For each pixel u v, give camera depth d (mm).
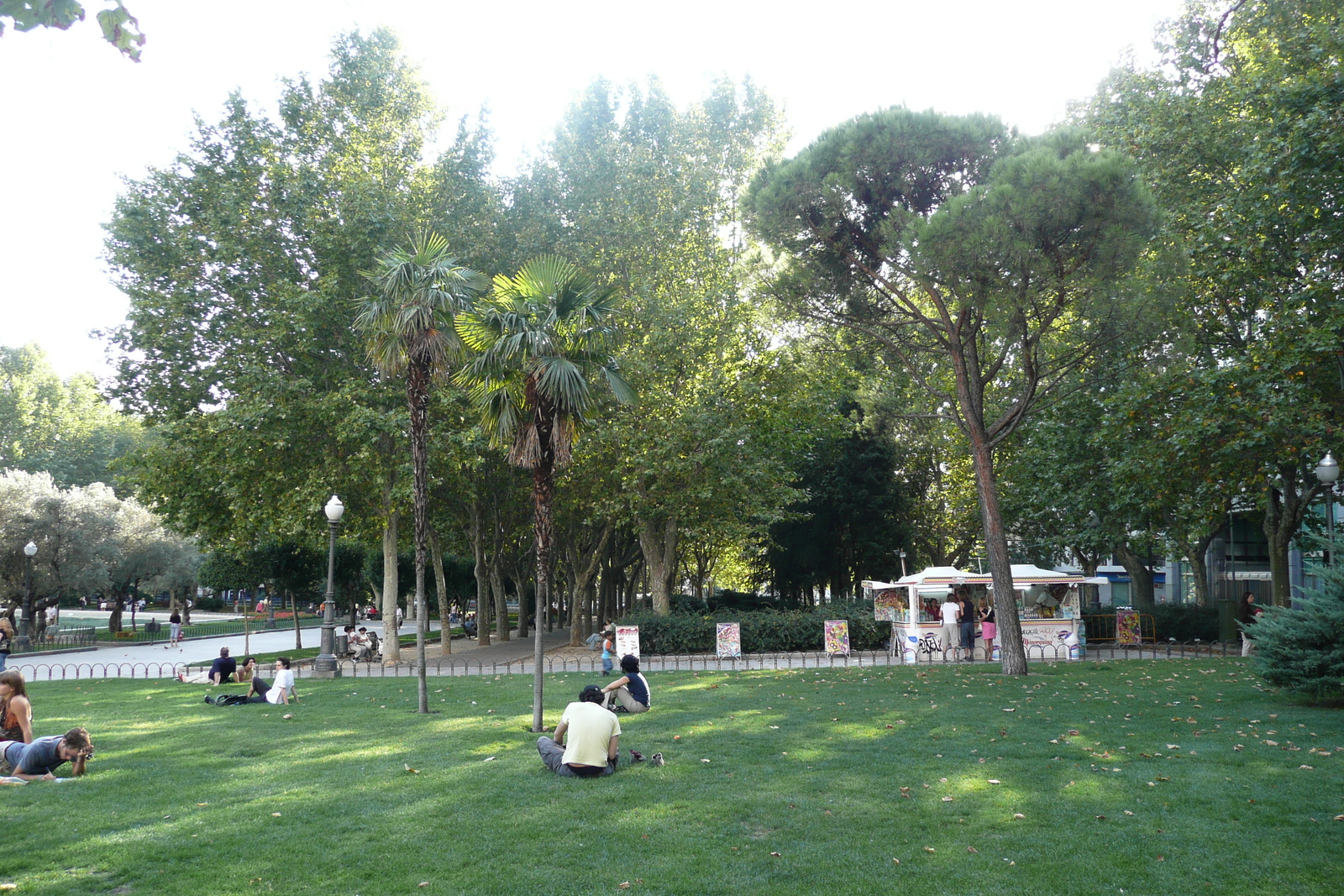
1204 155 22969
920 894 6281
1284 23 22375
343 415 25750
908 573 49281
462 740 12273
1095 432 25953
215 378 26484
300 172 26109
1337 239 19391
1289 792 8617
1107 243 16422
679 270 30516
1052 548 40875
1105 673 19453
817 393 30453
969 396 20484
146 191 26969
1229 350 23656
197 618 72250
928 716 13516
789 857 7098
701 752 11094
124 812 8594
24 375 74312
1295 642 13977
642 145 31688
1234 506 29953
